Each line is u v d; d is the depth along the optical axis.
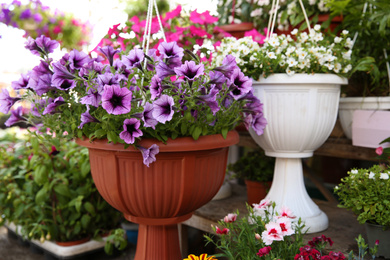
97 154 1.18
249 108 1.25
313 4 1.79
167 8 3.08
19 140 2.44
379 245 1.25
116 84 1.07
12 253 2.14
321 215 1.50
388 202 1.17
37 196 1.76
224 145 1.17
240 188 2.18
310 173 2.01
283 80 1.35
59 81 1.08
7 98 1.20
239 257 1.24
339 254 1.03
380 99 1.61
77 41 3.15
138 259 1.33
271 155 1.52
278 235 1.08
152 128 1.07
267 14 1.99
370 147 1.65
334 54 1.46
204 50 1.59
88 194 1.90
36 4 3.09
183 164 1.12
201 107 1.09
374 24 1.74
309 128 1.40
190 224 1.75
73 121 1.13
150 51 1.25
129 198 1.17
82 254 1.90
